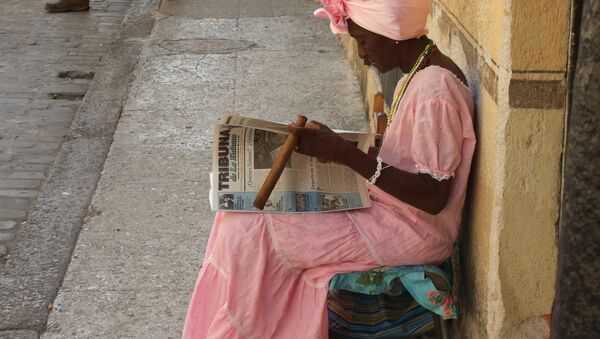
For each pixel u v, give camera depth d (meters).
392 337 2.92
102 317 3.63
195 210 4.57
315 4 8.56
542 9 2.22
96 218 4.49
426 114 2.51
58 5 8.97
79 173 5.06
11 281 3.91
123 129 5.64
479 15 2.62
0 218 4.86
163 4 8.62
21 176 5.41
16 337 3.50
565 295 1.44
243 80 6.51
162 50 7.20
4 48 7.82
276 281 2.73
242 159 2.78
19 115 6.36
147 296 3.78
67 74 7.20
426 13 2.59
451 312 2.73
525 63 2.27
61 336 3.51
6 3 9.35
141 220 4.46
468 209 2.76
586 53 1.33
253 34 7.64
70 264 4.05
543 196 2.39
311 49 7.21
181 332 3.53
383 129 3.26
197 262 4.07
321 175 2.77
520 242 2.44
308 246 2.68
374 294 2.83
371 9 2.57
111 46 7.36
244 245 2.71
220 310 2.73
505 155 2.36
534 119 2.32
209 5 8.61
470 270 2.78
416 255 2.68
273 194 2.74
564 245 1.43
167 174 4.98
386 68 2.73
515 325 2.52
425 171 2.52
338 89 6.30
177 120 5.79
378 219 2.71
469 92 2.60
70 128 5.71
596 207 1.36
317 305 2.71
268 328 2.73
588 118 1.34
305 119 2.58
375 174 2.53
